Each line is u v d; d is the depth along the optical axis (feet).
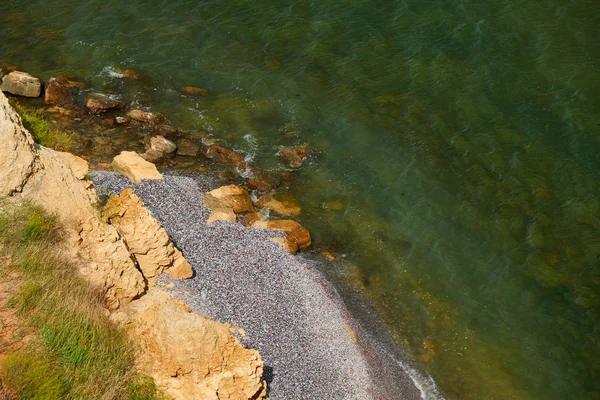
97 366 76.43
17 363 71.61
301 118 160.25
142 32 183.73
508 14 187.73
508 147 150.30
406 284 124.98
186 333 80.79
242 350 85.92
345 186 144.05
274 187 142.82
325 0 196.65
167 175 138.51
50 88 155.84
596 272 125.80
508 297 122.72
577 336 116.37
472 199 140.15
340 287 123.24
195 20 188.96
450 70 170.81
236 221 130.82
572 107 158.92
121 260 93.91
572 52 174.09
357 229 135.33
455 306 121.39
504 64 171.63
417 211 138.72
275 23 188.14
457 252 130.72
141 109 158.81
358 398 100.53
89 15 189.26
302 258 127.95
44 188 92.27
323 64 174.91
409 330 116.98
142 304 96.43
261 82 169.27
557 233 132.57
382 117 159.94
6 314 77.61
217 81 169.48
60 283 82.94
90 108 153.69
